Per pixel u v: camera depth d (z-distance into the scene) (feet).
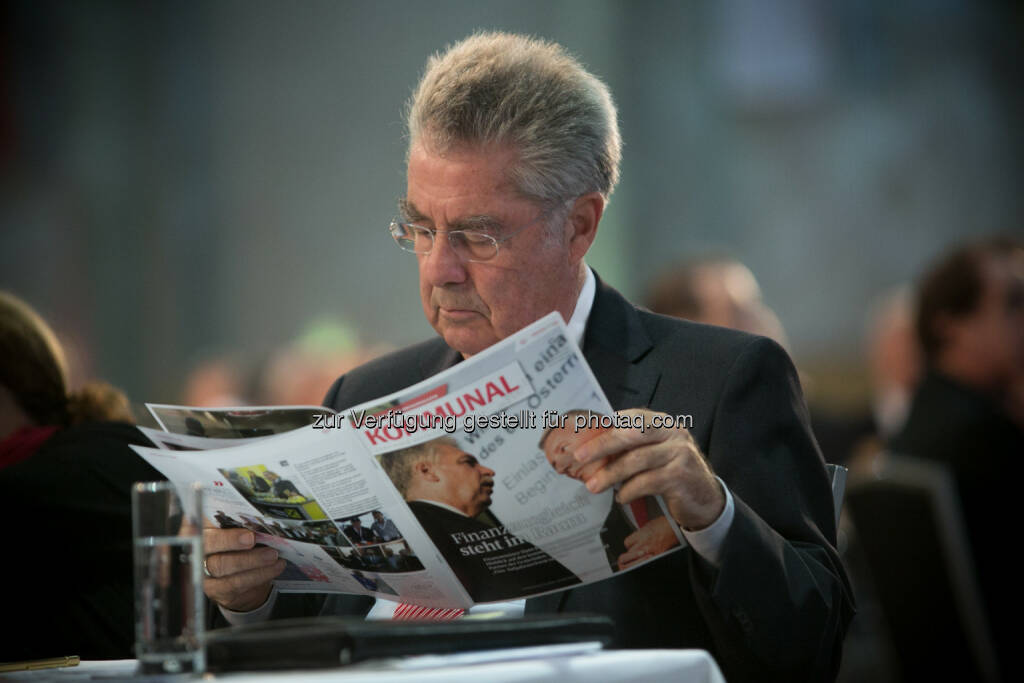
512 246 12.12
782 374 12.71
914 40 74.08
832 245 74.74
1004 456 22.72
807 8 74.49
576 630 9.30
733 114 75.31
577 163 12.39
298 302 82.17
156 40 82.69
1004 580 22.33
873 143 74.38
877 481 22.15
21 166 81.56
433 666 8.38
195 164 82.79
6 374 16.37
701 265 26.23
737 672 11.37
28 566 15.07
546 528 10.62
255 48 82.64
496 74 12.34
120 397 17.60
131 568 15.48
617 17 75.10
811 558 11.62
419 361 14.71
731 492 11.14
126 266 82.74
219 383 43.04
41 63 81.66
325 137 82.17
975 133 73.67
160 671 8.62
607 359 13.07
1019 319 23.98
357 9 81.25
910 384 33.50
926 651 22.03
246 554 11.68
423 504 10.61
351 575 11.72
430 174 12.24
